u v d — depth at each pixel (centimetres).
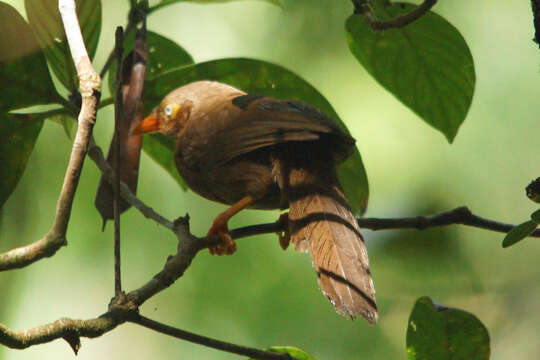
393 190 1201
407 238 1218
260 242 1212
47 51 799
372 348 1206
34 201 1185
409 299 1235
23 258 610
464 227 1230
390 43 885
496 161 1211
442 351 716
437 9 1248
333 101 1227
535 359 1223
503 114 1220
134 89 830
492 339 1251
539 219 597
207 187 890
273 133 784
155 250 1229
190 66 872
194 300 1219
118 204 630
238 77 886
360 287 666
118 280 609
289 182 778
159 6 871
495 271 1253
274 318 1202
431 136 1212
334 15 1250
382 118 1218
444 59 884
